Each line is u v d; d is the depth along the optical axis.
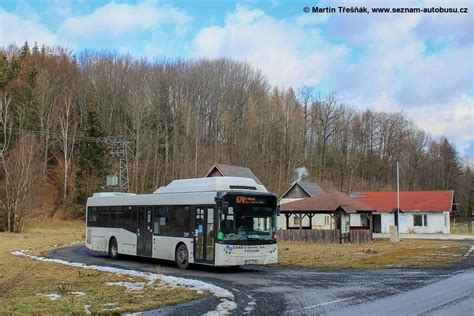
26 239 42.91
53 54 92.81
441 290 13.64
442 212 61.88
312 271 19.61
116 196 26.34
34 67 85.94
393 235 39.81
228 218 19.17
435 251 28.59
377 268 20.09
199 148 87.50
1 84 81.50
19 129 74.06
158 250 22.50
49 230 59.22
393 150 112.44
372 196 66.88
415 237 51.91
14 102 80.88
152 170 83.56
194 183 21.02
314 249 32.12
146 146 81.19
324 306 11.53
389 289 14.05
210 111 93.56
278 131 95.50
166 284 15.42
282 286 15.27
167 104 89.81
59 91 86.06
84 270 19.62
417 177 112.06
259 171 89.69
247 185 20.41
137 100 80.31
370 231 42.00
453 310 10.66
